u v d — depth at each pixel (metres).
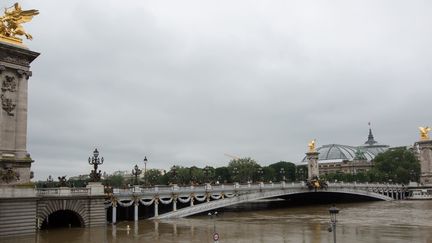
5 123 58.50
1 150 57.56
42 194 62.25
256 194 104.00
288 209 117.75
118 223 76.81
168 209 91.75
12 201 56.31
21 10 61.31
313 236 61.38
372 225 75.25
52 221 72.06
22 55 60.81
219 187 96.50
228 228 70.75
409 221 82.25
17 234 56.53
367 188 158.12
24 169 59.12
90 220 67.44
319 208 120.81
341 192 137.12
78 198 66.25
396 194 182.25
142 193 80.06
